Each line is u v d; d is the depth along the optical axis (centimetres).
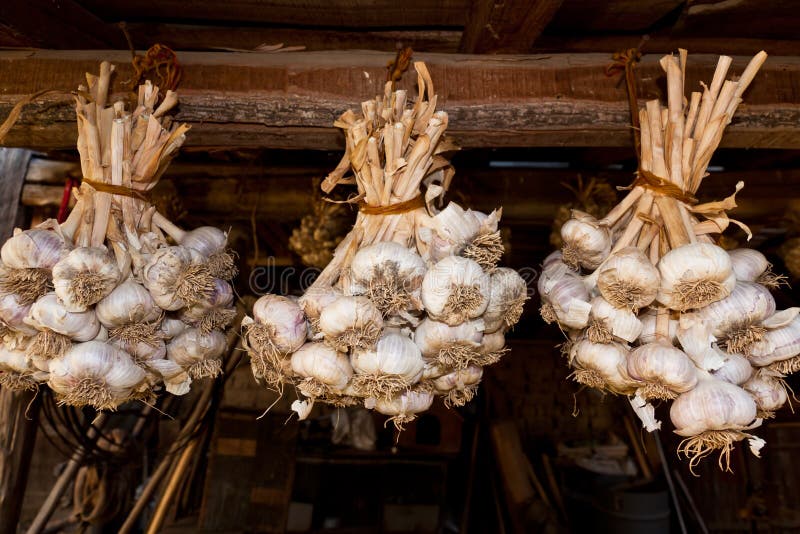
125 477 458
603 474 566
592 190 318
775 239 361
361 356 134
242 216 323
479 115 168
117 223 148
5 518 273
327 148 187
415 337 143
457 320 134
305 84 169
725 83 146
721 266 126
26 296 134
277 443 655
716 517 566
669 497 509
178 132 153
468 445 646
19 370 146
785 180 320
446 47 194
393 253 133
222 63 170
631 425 655
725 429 130
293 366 141
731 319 131
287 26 186
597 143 180
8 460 276
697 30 180
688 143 145
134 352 144
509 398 757
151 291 140
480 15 155
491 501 601
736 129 169
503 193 328
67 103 169
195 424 364
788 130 169
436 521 600
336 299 134
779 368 137
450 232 139
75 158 290
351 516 610
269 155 313
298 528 613
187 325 155
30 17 162
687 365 129
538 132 172
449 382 155
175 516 703
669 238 141
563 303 142
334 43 193
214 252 158
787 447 486
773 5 166
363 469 618
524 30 159
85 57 174
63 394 140
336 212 322
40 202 287
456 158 324
